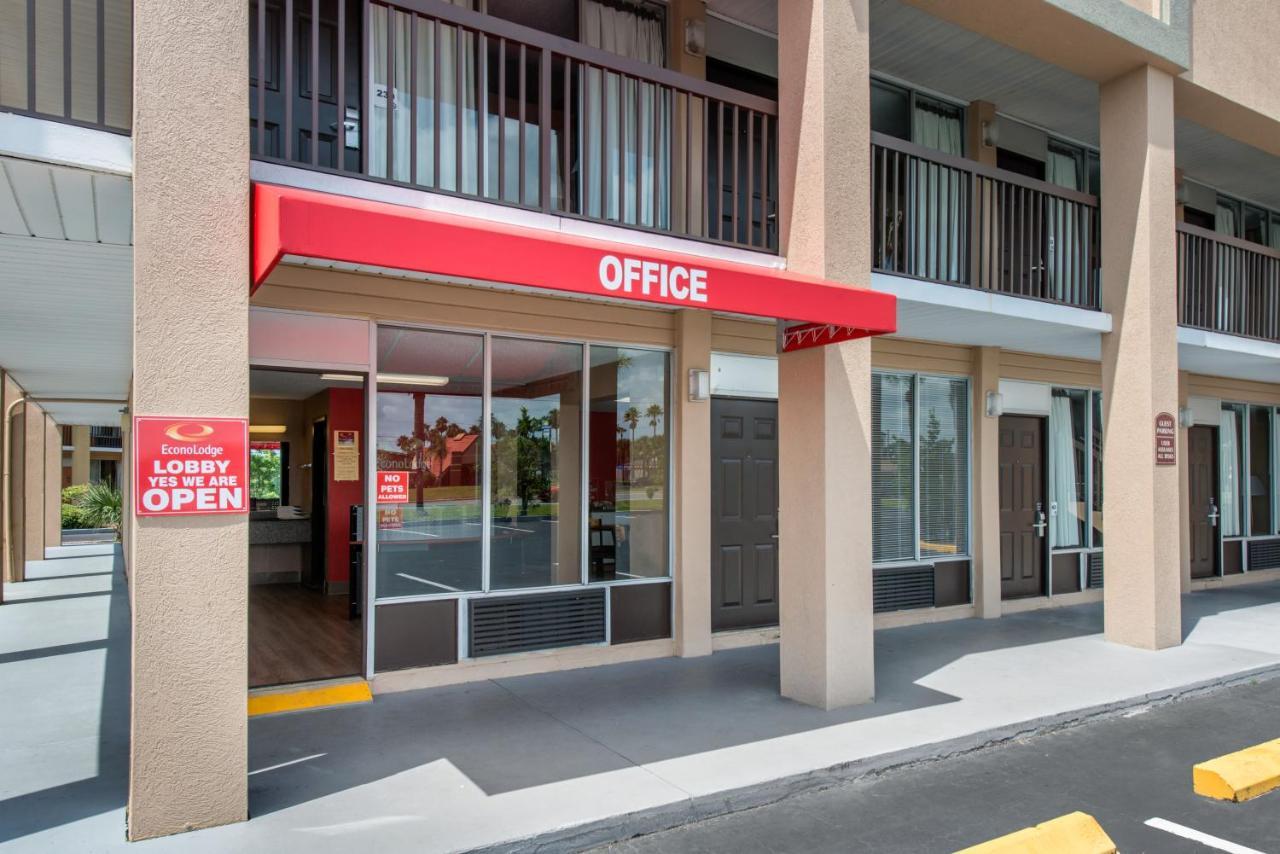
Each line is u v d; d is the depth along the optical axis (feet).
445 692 19.63
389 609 19.58
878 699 19.54
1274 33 29.37
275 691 18.74
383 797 13.50
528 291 20.86
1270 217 41.83
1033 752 17.08
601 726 17.26
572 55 17.66
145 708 11.85
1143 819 13.85
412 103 15.61
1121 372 26.09
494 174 20.84
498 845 11.92
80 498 76.74
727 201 25.32
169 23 12.16
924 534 29.19
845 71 19.54
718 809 13.82
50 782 14.05
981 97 29.73
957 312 22.97
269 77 18.29
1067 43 24.07
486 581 20.85
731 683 20.66
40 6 15.10
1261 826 13.57
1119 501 25.95
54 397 39.29
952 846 12.72
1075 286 28.94
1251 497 41.32
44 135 11.43
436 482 20.36
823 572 18.75
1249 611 31.94
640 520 23.48
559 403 22.26
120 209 13.03
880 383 28.37
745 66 25.48
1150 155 25.50
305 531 35.73
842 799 14.57
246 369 12.54
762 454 25.85
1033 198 25.57
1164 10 25.45
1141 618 25.25
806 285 16.22
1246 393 40.47
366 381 19.31
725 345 24.67
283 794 13.58
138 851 11.47
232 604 12.39
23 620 28.94
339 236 11.83
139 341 11.84
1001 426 31.40
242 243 12.58
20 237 13.99
